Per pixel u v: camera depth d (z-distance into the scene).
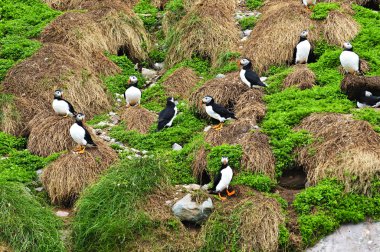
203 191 12.79
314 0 19.17
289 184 13.38
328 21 18.41
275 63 17.86
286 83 16.48
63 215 13.16
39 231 12.10
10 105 16.56
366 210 12.13
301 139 13.65
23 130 16.25
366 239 11.79
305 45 17.03
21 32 20.42
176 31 20.03
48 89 17.20
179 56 19.58
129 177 12.95
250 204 12.12
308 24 18.45
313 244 11.82
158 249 11.91
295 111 14.56
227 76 17.11
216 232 11.89
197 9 20.20
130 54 20.44
